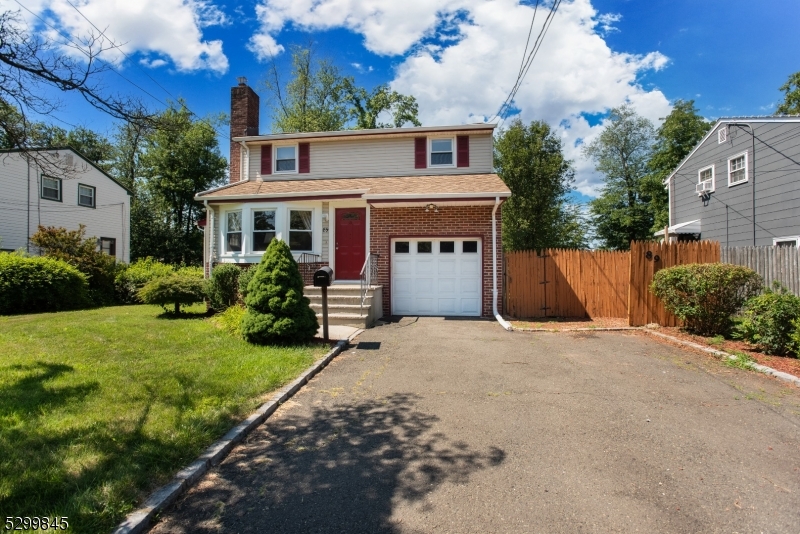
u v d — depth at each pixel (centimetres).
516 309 1118
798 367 590
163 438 348
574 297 1111
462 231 1130
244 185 1341
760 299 694
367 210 1161
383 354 697
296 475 314
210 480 307
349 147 1405
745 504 277
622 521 259
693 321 838
